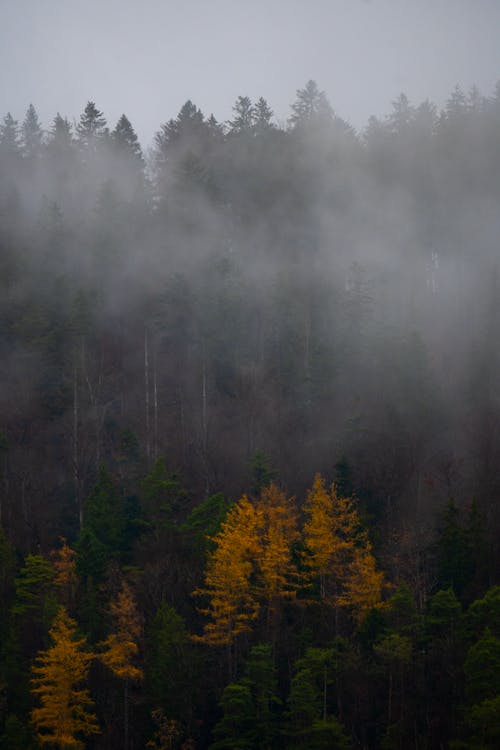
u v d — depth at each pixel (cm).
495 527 4306
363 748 3488
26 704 3634
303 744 3362
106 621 3844
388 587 3884
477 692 3234
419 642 3619
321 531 3953
